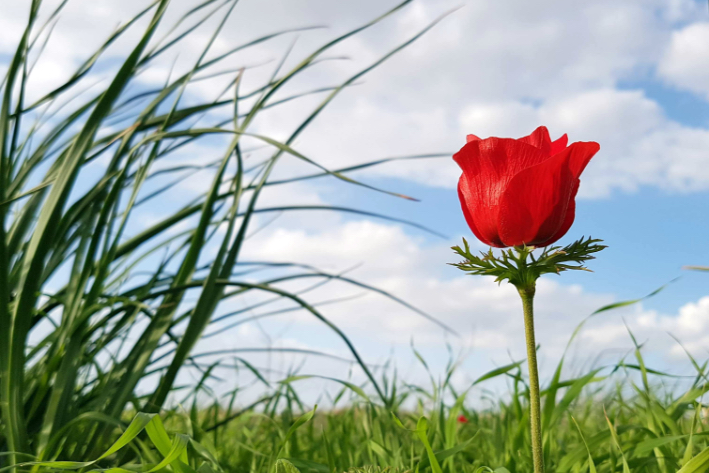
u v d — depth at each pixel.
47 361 0.44
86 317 0.41
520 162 0.30
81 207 0.45
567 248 0.30
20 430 0.38
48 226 0.39
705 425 0.44
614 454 0.37
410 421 0.57
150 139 0.44
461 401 0.46
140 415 0.32
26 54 0.43
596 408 0.61
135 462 0.43
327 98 0.50
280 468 0.33
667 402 0.53
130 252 0.48
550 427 0.41
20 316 0.39
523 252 0.30
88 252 0.42
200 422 0.59
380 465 0.43
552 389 0.41
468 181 0.31
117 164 0.46
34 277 0.39
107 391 0.43
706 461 0.29
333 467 0.39
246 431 0.50
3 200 0.39
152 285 0.50
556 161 0.29
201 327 0.44
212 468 0.37
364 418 0.53
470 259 0.31
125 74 0.42
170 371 0.43
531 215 0.30
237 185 0.48
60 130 0.49
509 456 0.41
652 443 0.37
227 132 0.43
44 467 0.37
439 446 0.48
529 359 0.30
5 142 0.40
